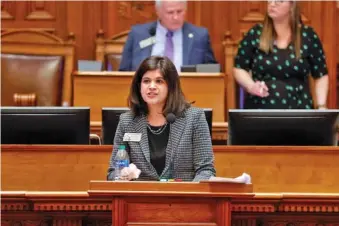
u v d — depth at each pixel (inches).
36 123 402.6
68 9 690.8
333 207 359.9
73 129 403.9
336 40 694.5
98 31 676.7
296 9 542.9
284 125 403.5
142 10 691.4
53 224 363.6
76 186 402.0
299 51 542.9
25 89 597.0
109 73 531.8
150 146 360.5
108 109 405.4
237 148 402.3
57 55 610.5
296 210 360.8
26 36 627.5
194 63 573.0
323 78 553.9
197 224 316.8
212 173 354.9
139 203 317.1
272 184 402.3
